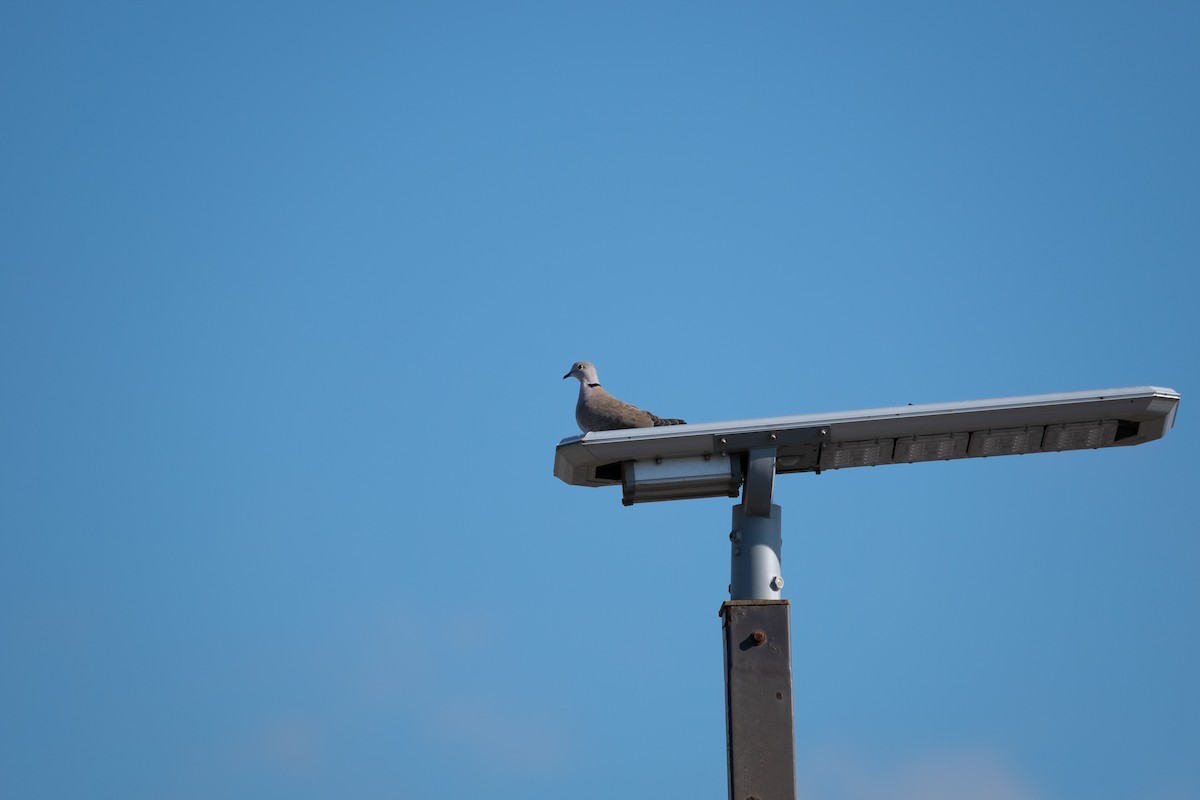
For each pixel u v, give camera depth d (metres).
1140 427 16.30
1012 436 16.30
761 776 14.65
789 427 16.05
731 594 15.99
